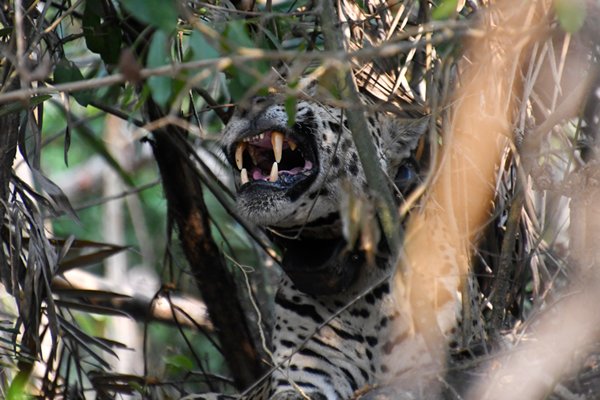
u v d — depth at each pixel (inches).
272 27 384.2
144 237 596.7
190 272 462.6
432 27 285.1
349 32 381.4
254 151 394.3
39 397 392.5
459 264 380.5
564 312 312.5
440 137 409.4
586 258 313.7
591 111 372.2
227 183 527.2
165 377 498.9
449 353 337.7
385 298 390.9
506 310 414.6
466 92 338.3
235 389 480.1
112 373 423.2
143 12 255.9
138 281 559.2
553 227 428.5
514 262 418.3
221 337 463.2
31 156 451.2
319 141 376.5
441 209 391.5
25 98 287.3
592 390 295.4
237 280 487.2
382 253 389.7
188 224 459.2
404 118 393.7
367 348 395.5
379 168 294.4
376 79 393.4
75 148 673.6
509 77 355.6
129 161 624.7
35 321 362.9
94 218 639.8
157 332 565.6
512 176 410.3
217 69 254.2
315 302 399.9
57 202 361.4
